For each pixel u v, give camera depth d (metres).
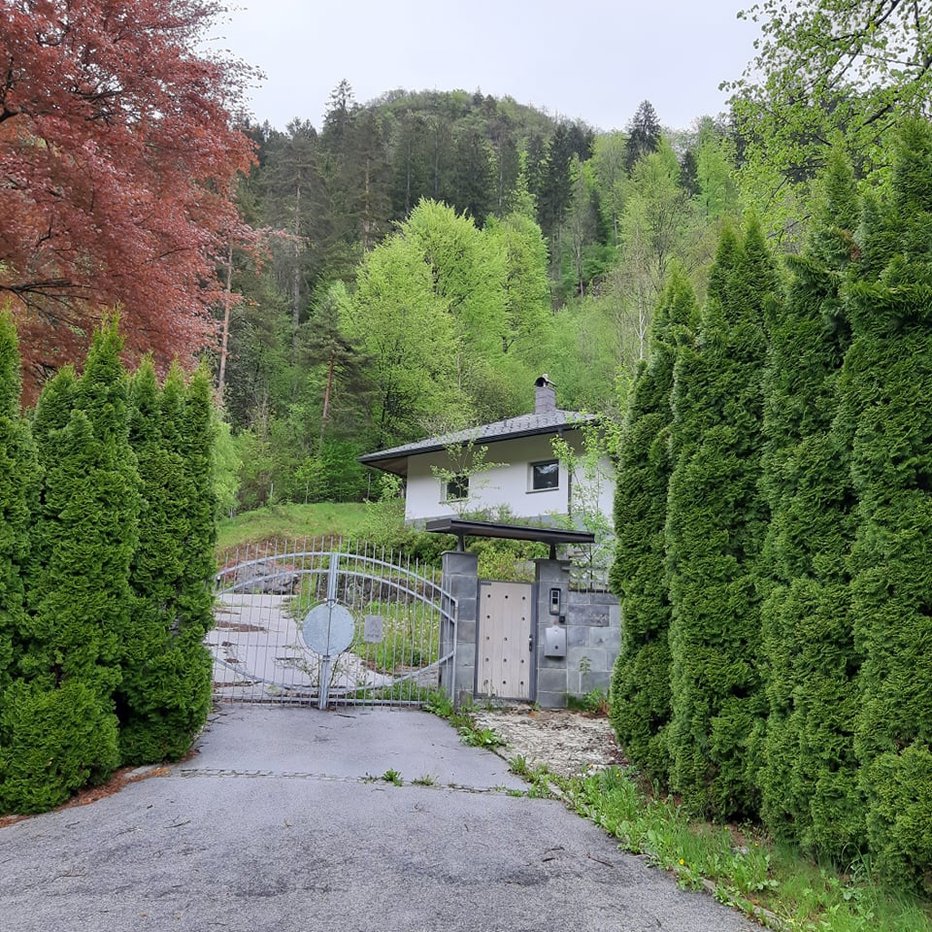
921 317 3.46
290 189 38.47
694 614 4.52
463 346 31.58
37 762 4.03
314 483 28.81
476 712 7.45
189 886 3.04
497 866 3.47
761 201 11.06
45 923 2.67
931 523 3.26
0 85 6.79
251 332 32.44
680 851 3.70
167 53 7.51
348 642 7.18
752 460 4.56
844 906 3.05
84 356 8.18
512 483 17.81
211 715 6.38
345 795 4.44
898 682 3.23
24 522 4.19
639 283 23.88
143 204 7.54
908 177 3.71
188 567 5.20
